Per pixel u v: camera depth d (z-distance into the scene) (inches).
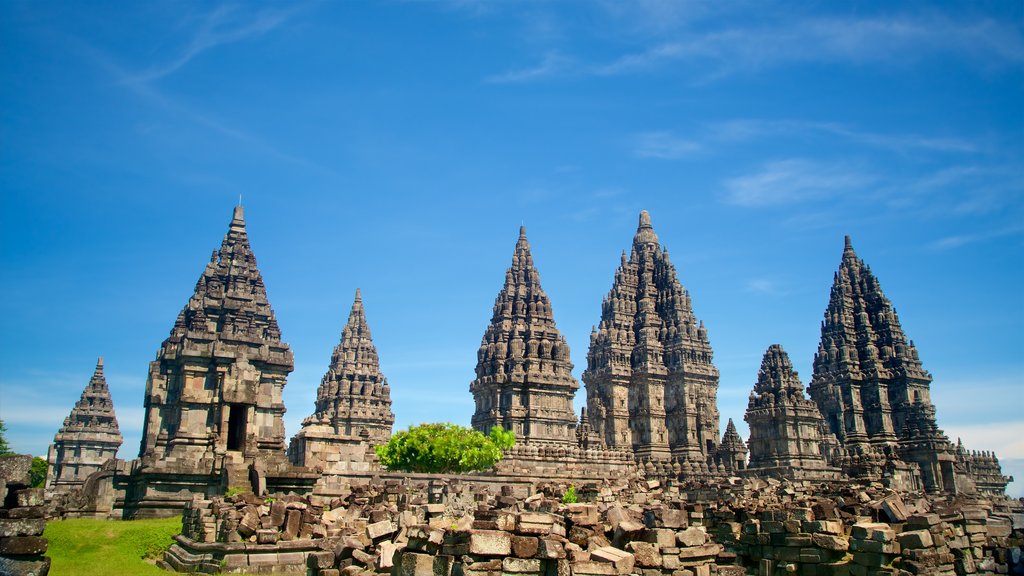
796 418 4111.7
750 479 3132.4
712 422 5152.6
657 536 1188.5
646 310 5423.2
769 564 1473.9
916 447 4525.1
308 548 1440.7
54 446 5118.1
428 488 2132.1
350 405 5536.4
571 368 4638.3
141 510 2079.2
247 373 2368.4
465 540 1031.6
